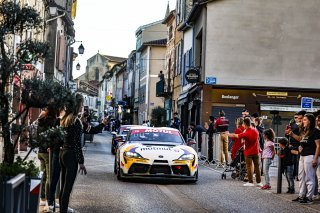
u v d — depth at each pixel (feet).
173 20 179.11
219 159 81.35
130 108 287.07
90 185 52.85
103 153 106.52
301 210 42.55
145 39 263.29
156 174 55.62
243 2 120.26
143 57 256.11
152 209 39.73
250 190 54.34
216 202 44.88
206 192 51.16
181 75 156.04
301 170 46.70
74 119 33.40
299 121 50.67
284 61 120.16
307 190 47.39
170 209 40.11
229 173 71.92
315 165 45.44
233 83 118.93
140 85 262.06
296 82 120.16
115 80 386.32
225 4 120.26
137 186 53.62
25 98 29.63
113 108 356.38
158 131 62.64
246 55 119.75
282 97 119.65
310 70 120.57
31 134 29.78
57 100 29.71
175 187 54.08
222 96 118.62
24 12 30.63
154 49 242.58
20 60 30.01
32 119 113.50
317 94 120.37
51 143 29.81
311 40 120.67
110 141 165.68
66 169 33.30
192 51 137.39
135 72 284.82
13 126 29.71
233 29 120.06
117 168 59.06
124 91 338.95
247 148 58.34
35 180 27.81
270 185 57.57
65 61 180.55
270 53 120.16
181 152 56.95
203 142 96.22
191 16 131.23
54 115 34.78
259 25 120.26
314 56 120.67
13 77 30.14
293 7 120.67
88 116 69.21
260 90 119.34
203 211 39.88
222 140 79.05
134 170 55.83
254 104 119.14
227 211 40.42
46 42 30.99
